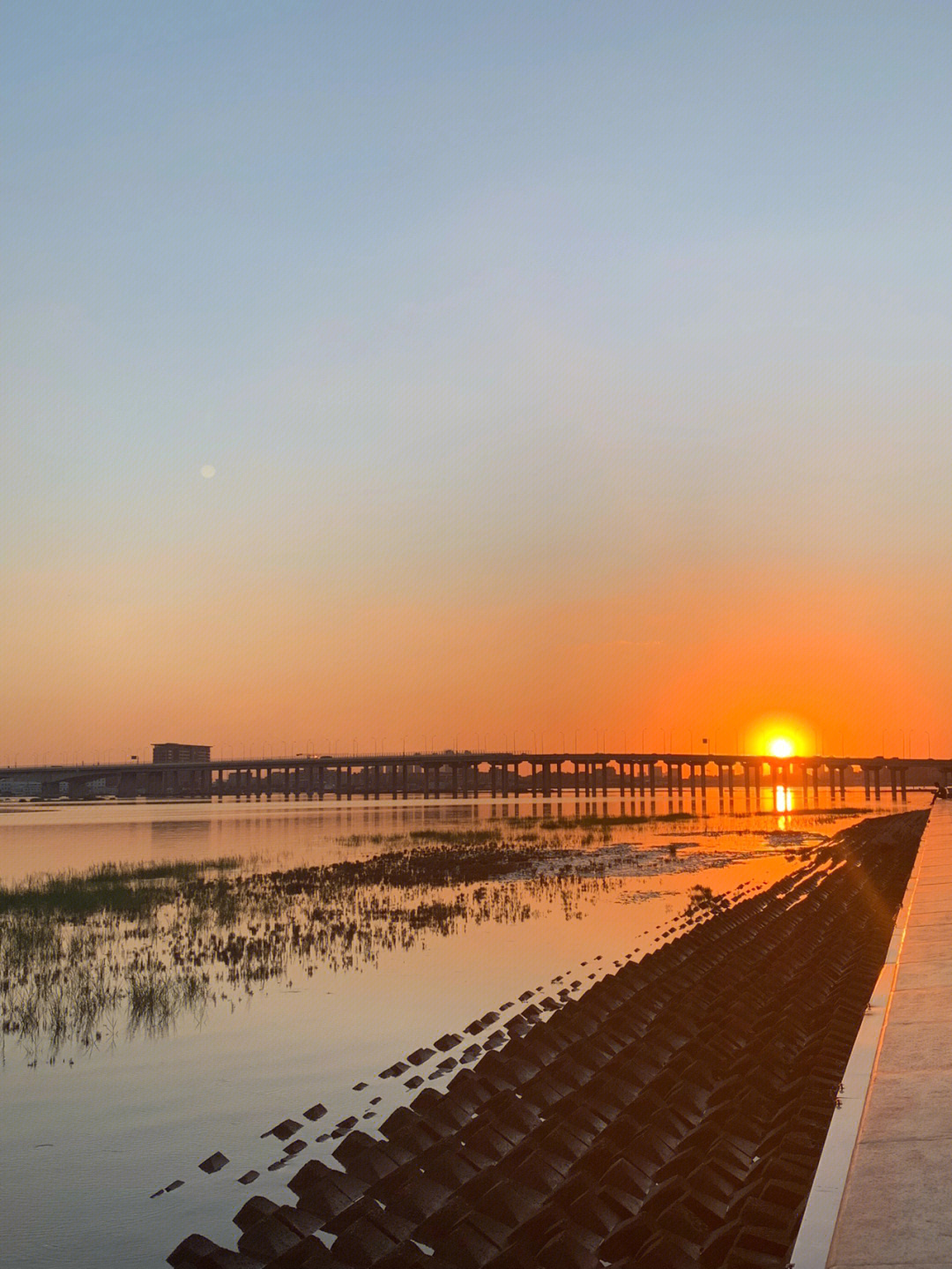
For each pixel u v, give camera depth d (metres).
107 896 51.12
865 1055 12.48
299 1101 20.34
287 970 32.47
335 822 152.25
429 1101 18.02
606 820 137.38
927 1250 7.39
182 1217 15.19
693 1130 15.55
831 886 48.22
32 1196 16.02
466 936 38.59
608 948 35.78
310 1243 12.44
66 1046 24.62
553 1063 19.41
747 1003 24.30
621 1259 11.40
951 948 19.11
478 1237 11.75
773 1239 10.66
